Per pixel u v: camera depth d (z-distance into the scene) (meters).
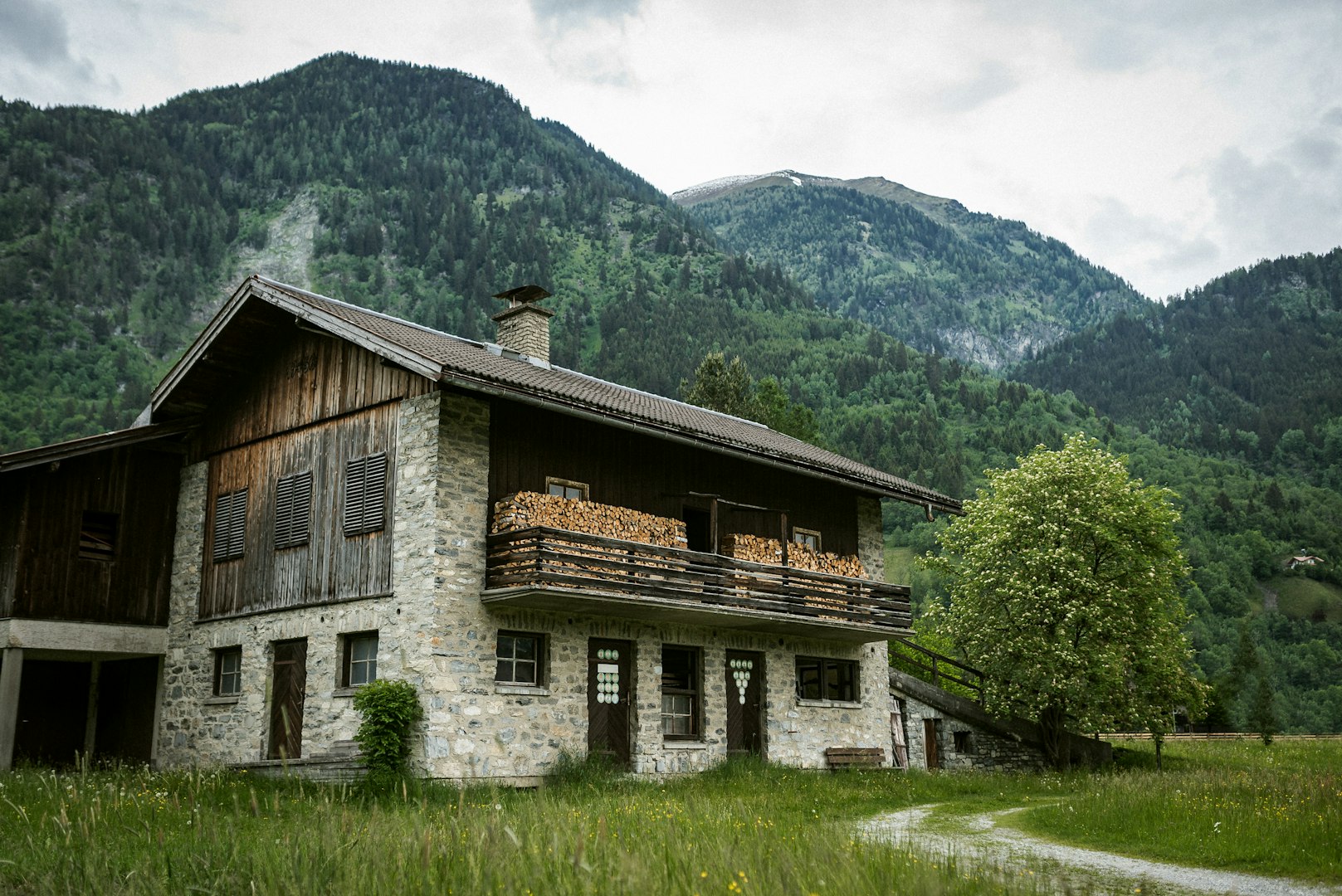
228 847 9.05
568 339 185.88
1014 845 13.16
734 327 196.00
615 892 7.33
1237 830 12.88
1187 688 28.62
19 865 9.05
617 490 20.88
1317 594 144.62
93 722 23.17
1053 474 29.16
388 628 17.98
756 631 22.53
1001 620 28.66
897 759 27.45
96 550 21.95
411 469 18.36
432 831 8.67
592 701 19.41
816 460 23.23
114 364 190.88
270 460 21.28
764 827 11.01
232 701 20.52
